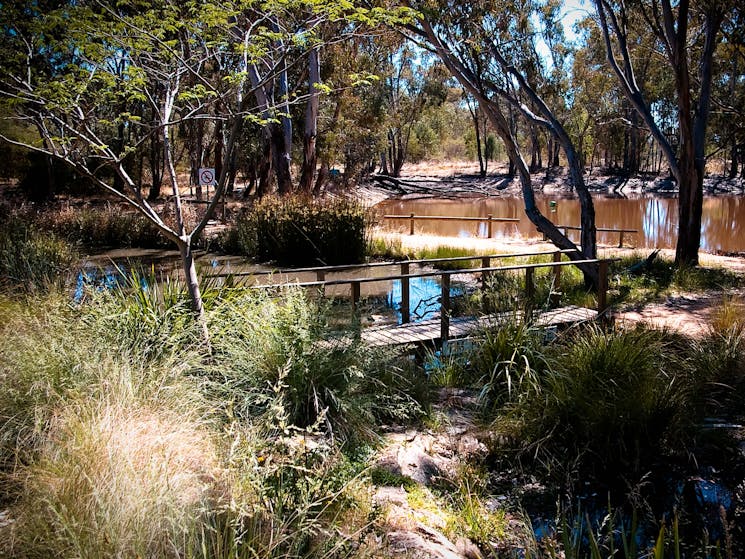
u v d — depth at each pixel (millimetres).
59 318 4020
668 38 12414
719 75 18891
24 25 3873
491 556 2975
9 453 2805
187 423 2912
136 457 2412
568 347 5344
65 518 2002
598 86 38094
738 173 47500
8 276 6566
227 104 4773
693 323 7691
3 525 2188
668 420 4266
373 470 3406
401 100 46625
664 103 36969
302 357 3980
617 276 10688
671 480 3898
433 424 4430
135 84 4324
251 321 4332
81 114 4027
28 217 16078
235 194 32531
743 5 12133
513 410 4484
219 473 2506
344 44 19688
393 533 2717
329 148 24203
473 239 16938
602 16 13219
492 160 67938
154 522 2102
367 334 6316
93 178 4055
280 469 2543
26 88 4027
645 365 4781
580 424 4234
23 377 3188
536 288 8664
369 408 4125
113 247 16141
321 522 2477
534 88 11164
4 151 24500
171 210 17078
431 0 9188
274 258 14156
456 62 9766
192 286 4406
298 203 14508
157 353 3838
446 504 3387
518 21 10492
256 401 3521
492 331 5652
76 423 2623
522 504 3609
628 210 31344
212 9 4039
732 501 3645
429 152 62281
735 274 11422
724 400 4980
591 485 3869
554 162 56062
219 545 2109
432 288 10711
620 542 3229
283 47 4484
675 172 12930
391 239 15703
